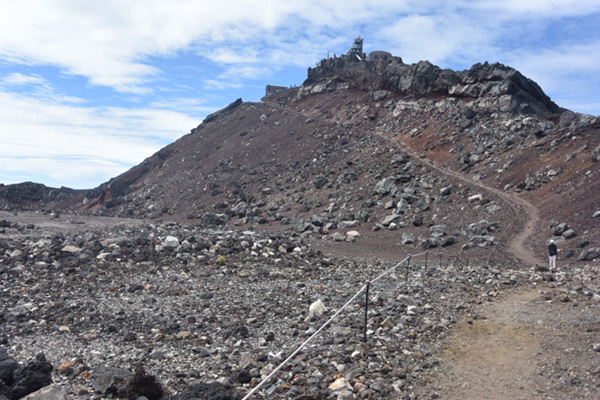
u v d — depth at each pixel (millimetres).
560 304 13133
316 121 107000
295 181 78938
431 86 89500
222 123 134875
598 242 27672
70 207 113312
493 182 50188
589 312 11883
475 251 33469
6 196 109250
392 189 57219
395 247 39375
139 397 8125
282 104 137625
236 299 17078
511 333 10898
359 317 13594
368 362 9688
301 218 60688
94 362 10484
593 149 44844
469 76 80375
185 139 133250
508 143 56469
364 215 52906
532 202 42156
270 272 23125
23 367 8602
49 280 20500
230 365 10023
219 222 60406
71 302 16688
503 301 14344
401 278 20984
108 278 20953
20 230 43875
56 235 37719
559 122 55781
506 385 8195
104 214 82688
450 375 8836
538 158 50000
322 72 136500
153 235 34031
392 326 12219
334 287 19094
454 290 16719
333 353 10258
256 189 82812
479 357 9641
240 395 8039
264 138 109938
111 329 13102
